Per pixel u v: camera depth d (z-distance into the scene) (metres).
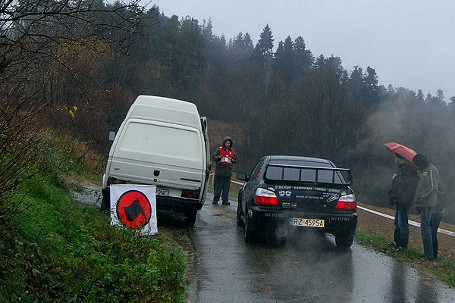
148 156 11.55
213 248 9.90
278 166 10.16
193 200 11.63
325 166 10.95
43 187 8.71
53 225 7.56
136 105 12.03
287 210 9.91
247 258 9.23
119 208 8.89
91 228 8.74
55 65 6.67
